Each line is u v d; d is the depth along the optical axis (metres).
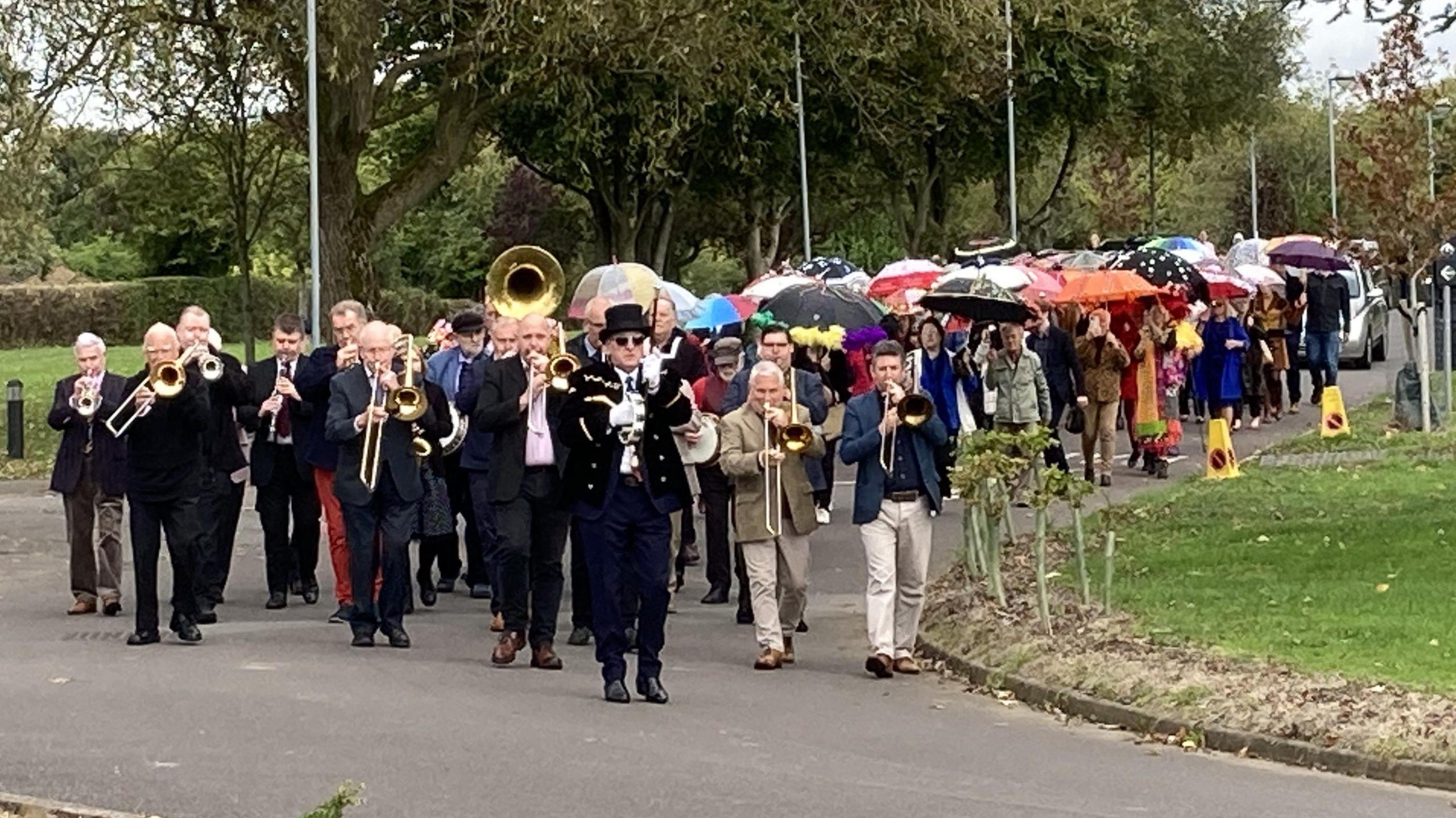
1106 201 63.06
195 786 9.17
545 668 12.80
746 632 14.69
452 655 13.30
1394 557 15.45
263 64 29.78
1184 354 26.05
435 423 13.91
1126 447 27.05
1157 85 51.75
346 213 32.12
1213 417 25.62
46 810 8.59
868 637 14.30
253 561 18.81
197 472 13.70
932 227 50.25
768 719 11.19
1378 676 10.88
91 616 15.23
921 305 19.95
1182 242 32.41
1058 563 15.77
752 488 13.02
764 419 13.03
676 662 13.32
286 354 15.45
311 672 12.45
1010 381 20.12
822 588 16.78
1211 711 10.58
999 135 47.59
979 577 15.03
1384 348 41.84
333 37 28.70
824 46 37.03
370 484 13.52
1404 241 25.64
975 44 37.78
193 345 14.23
